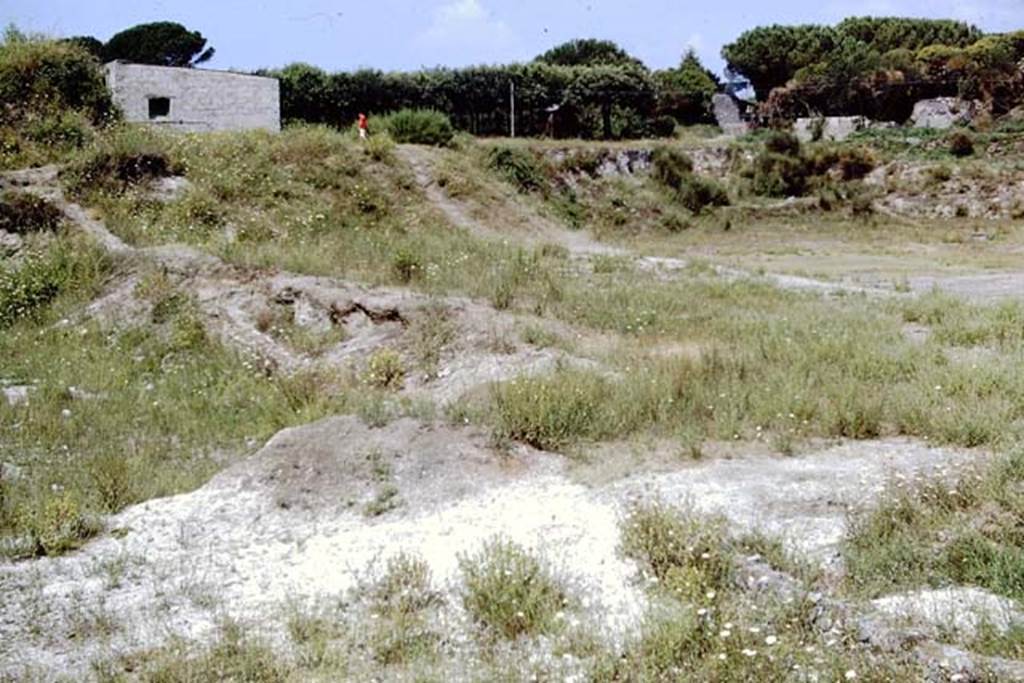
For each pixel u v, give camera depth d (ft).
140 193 64.28
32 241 56.08
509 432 29.01
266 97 93.71
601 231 95.40
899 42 173.68
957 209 104.88
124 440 32.19
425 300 43.24
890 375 34.37
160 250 51.52
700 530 21.33
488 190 89.81
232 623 18.88
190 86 89.10
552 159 104.99
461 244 57.93
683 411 31.14
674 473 26.32
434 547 22.56
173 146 70.54
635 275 58.85
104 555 22.65
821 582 19.57
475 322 41.52
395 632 18.17
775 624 17.35
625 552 21.34
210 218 63.46
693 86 154.71
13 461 29.50
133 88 85.76
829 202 108.37
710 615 17.52
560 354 38.22
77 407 35.37
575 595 19.52
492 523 23.80
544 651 17.46
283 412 34.58
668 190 109.40
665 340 41.86
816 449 28.07
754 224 104.88
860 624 17.02
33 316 47.24
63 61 75.87
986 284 64.44
